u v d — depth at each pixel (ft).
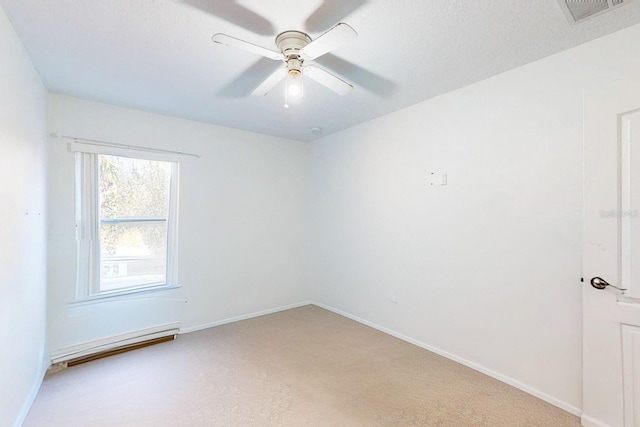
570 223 6.64
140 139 10.32
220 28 5.85
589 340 6.06
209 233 11.90
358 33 6.02
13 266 5.79
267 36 6.12
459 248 8.77
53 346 8.76
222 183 12.23
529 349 7.29
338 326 11.74
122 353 9.50
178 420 6.39
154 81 8.13
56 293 8.84
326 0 5.09
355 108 10.28
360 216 12.10
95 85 8.34
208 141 11.87
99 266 9.62
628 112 5.62
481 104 8.21
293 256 14.35
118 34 6.04
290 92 6.22
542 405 6.82
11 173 5.68
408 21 5.65
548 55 6.91
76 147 9.11
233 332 11.23
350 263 12.60
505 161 7.73
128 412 6.64
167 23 5.70
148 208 10.77
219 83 8.27
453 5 5.21
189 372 8.34
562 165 6.76
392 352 9.48
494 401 6.97
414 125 10.00
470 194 8.49
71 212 9.09
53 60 7.00
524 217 7.38
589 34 6.08
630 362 5.58
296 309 13.89
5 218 5.38
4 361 5.36
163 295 10.85
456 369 8.41
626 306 5.63
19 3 5.10
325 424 6.26
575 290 6.56
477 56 6.93
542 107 7.06
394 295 10.75
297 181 14.53
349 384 7.71
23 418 6.32
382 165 11.14
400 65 7.36
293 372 8.32
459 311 8.77
